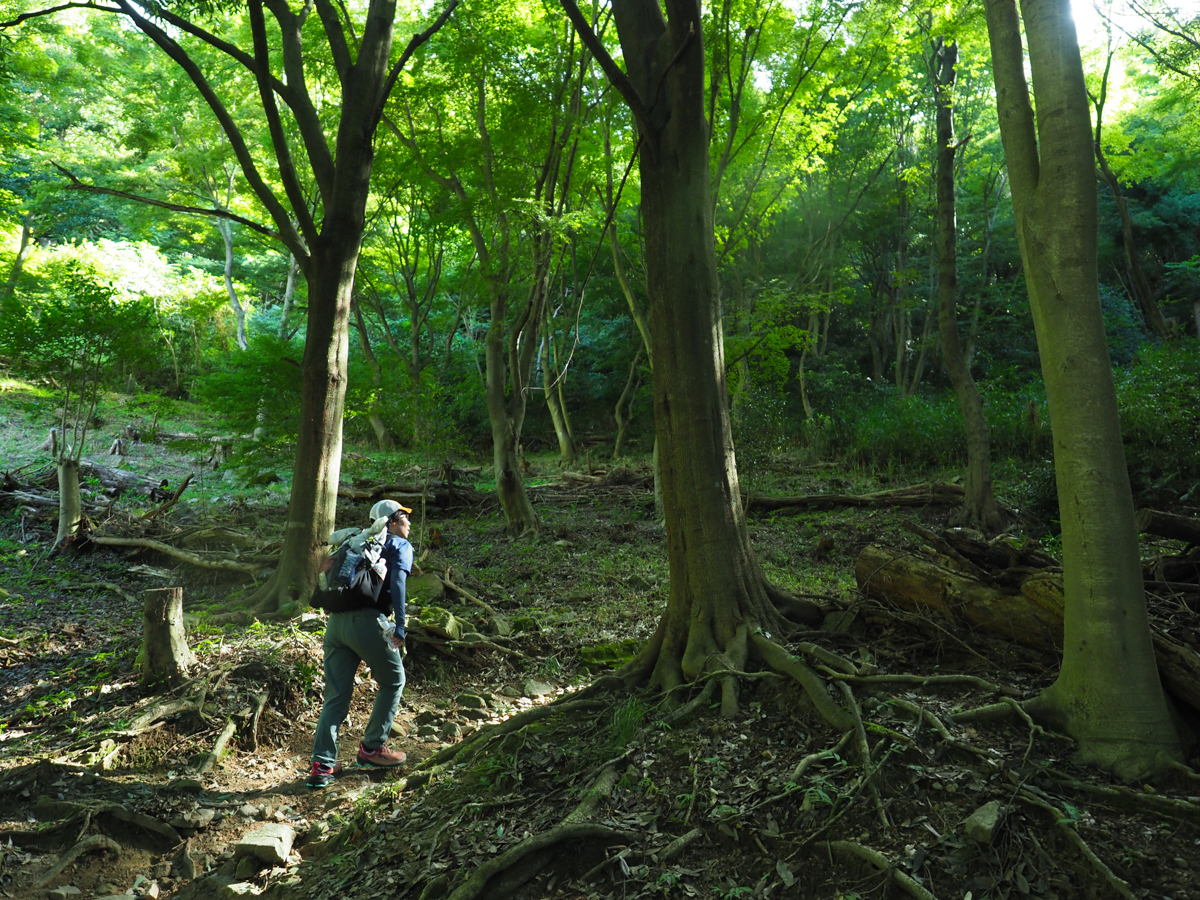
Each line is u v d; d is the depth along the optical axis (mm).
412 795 4199
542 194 11094
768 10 11227
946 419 14609
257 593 7312
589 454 18094
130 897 3607
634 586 8461
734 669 4273
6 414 16531
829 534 10523
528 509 11906
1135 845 2670
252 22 6926
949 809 2982
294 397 11094
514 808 3705
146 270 22203
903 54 13469
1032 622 4059
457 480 16672
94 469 12672
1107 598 3188
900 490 12164
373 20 7676
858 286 23766
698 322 4820
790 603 5012
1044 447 13453
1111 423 3242
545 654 6602
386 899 3252
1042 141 3357
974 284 24484
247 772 4758
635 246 14961
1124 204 15062
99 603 7906
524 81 11617
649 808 3475
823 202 20422
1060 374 3305
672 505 4844
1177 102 15102
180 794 4363
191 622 6559
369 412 10570
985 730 3395
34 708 5227
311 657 5812
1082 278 3250
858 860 2873
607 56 4453
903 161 19828
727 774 3549
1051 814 2826
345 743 5176
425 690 5996
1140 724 3066
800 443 17953
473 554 10586
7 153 19562
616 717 4207
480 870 3156
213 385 11898
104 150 22844
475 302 15078
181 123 19344
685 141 4832
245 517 11430
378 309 19875
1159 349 14961
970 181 22844
